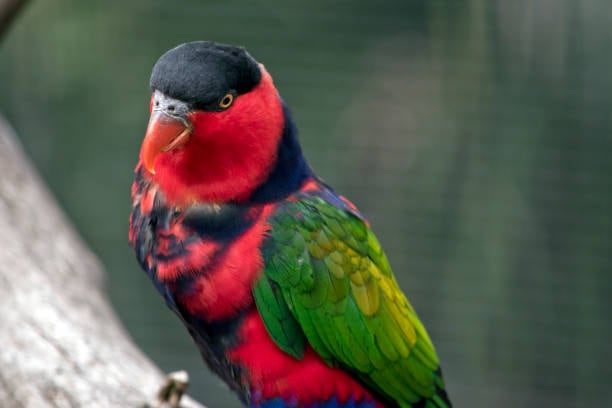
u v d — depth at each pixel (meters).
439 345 11.30
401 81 11.52
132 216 5.31
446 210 11.34
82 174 11.72
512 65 11.06
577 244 11.10
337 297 5.29
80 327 6.34
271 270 5.07
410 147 11.47
